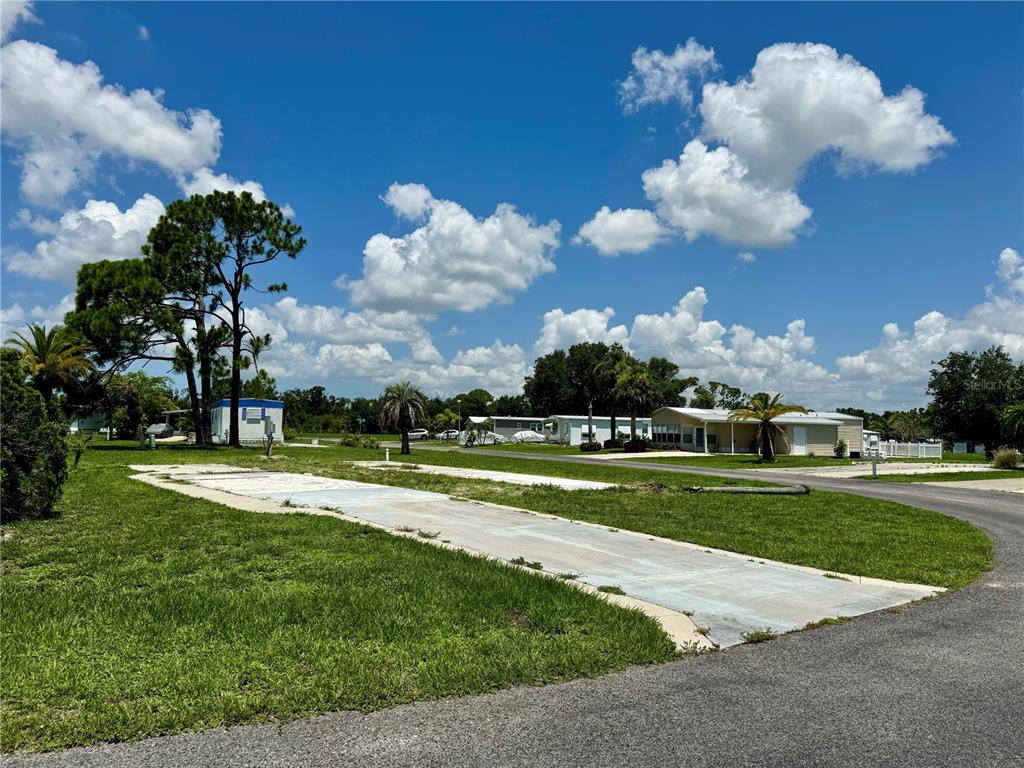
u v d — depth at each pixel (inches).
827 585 292.2
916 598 271.7
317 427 3314.5
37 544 338.3
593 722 148.2
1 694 153.9
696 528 445.4
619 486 719.1
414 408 1644.9
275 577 273.3
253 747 133.8
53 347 1332.4
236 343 1556.3
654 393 2123.5
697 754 133.1
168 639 194.1
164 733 139.1
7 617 210.7
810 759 131.9
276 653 184.9
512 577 280.7
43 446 430.3
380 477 810.8
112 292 1428.4
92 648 185.5
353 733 140.9
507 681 171.2
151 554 316.2
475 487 686.5
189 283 1448.1
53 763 126.0
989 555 371.2
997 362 1732.3
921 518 529.0
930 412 1873.8
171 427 2416.3
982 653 200.7
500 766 127.3
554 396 3902.6
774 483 864.3
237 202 1475.1
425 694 161.8
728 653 200.1
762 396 1795.0
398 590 255.0
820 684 173.8
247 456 1259.8
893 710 156.8
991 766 129.8
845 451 1857.8
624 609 238.2
